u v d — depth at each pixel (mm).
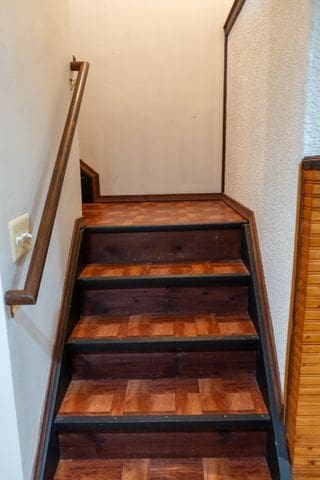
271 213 1482
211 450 1358
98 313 1759
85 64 1739
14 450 1064
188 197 2906
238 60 2213
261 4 1624
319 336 1129
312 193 1059
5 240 981
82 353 1542
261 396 1425
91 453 1360
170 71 2770
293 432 1198
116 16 2701
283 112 1308
